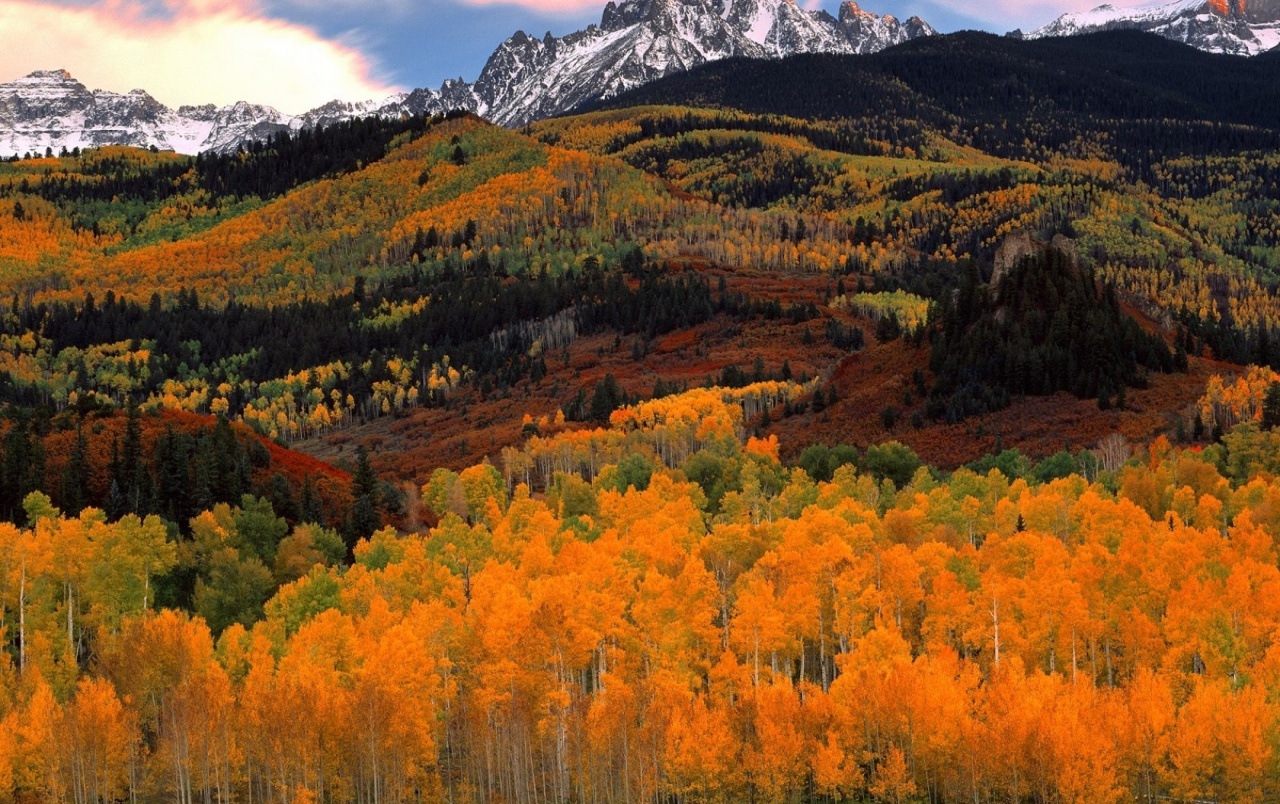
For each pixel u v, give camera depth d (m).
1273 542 129.00
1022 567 123.25
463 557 133.75
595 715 96.12
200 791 99.38
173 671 103.62
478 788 101.00
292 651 104.62
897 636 105.06
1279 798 92.00
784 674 110.31
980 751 91.75
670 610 109.50
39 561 116.44
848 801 97.81
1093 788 87.56
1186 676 103.81
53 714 93.19
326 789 100.12
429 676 102.44
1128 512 135.88
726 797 97.69
